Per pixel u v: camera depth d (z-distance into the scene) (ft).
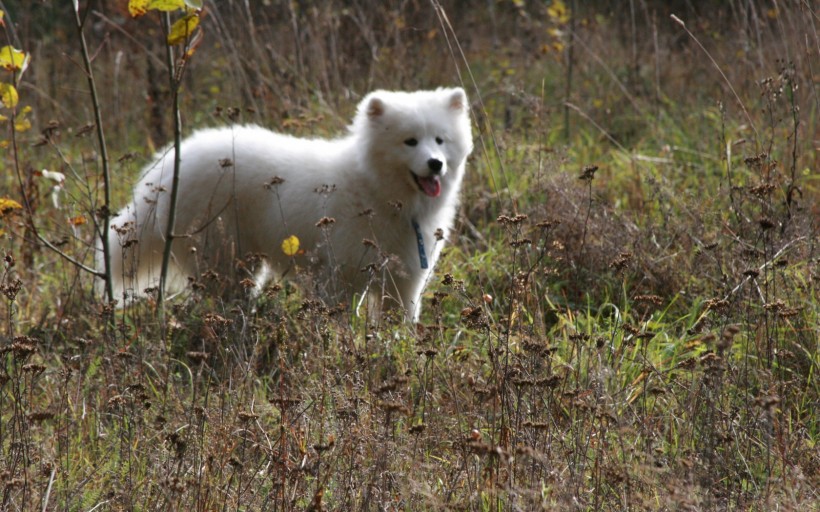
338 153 34.01
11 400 25.20
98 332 28.91
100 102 62.39
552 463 20.18
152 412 24.62
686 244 34.47
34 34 73.26
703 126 48.21
